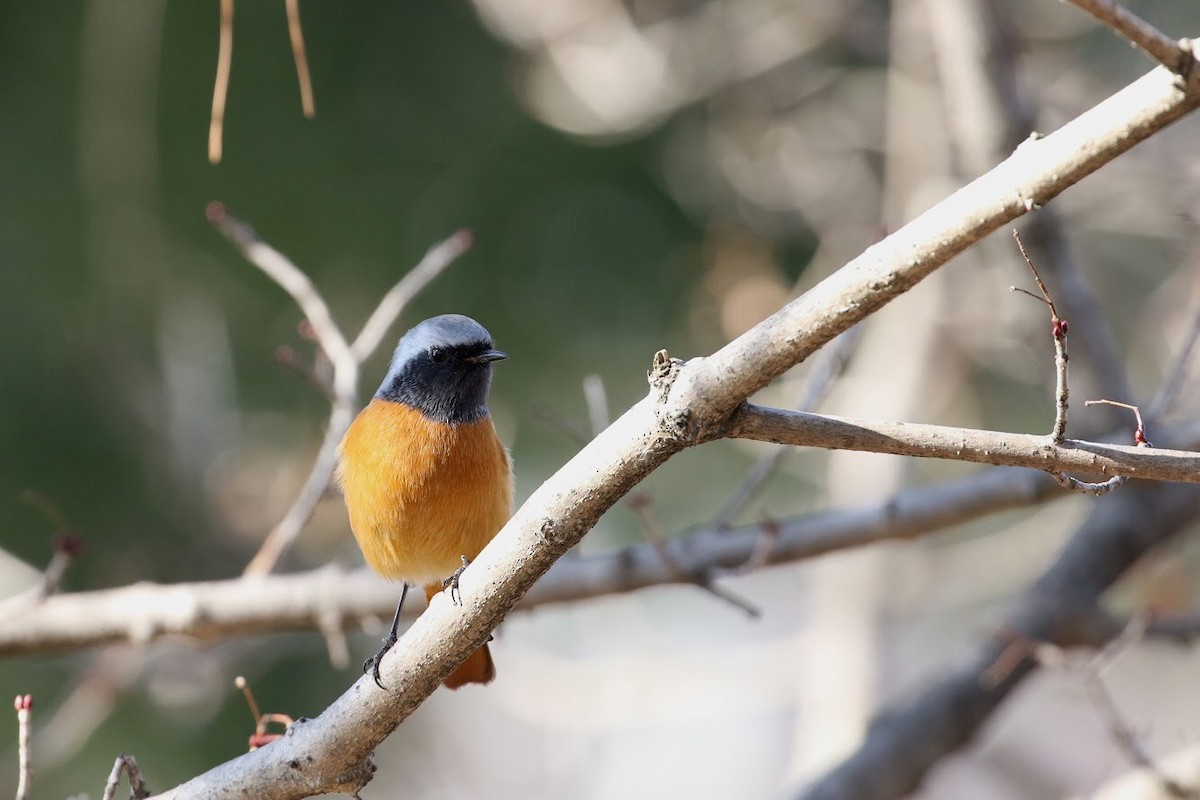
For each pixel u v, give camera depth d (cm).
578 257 1346
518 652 1238
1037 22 1405
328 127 1243
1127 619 998
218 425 1192
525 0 1312
